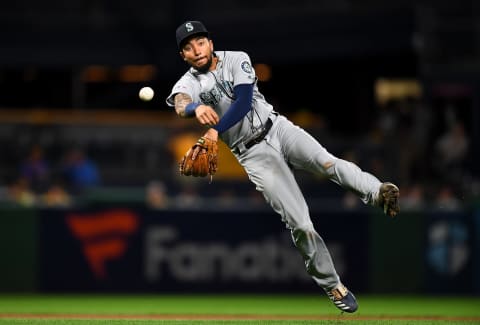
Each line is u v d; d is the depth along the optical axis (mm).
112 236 44750
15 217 44188
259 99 24500
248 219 45312
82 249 44594
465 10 67500
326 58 58312
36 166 54375
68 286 44469
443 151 61094
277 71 68062
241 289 45156
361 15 57469
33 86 67062
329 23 58156
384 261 46375
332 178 24281
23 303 40312
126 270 44719
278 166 24297
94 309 37562
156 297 43969
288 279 45344
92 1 59625
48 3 59875
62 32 58688
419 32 56125
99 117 63594
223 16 59812
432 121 63312
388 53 56500
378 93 65750
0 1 59188
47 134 58031
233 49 58406
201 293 44938
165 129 58844
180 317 32688
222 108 24016
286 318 32500
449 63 66375
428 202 54406
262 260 45312
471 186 56969
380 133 61969
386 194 23281
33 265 44312
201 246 45062
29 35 58438
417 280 46406
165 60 57750
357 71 65688
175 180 56562
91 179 54750
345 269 46156
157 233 44875
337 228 46156
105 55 58312
